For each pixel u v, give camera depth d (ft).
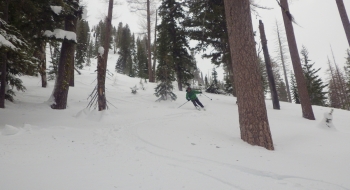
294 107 42.19
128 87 57.72
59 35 27.25
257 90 16.44
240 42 17.11
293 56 31.40
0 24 20.16
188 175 9.32
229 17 17.97
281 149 16.12
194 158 11.93
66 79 29.76
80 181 8.02
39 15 26.61
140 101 40.24
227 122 24.94
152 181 8.44
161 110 31.91
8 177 7.92
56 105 28.63
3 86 23.73
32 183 7.57
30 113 24.18
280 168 10.89
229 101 45.03
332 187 8.95
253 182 8.97
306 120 28.76
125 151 12.78
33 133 16.01
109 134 17.47
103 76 27.12
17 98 31.58
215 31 38.88
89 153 12.04
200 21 35.60
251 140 16.10
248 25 17.16
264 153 13.84
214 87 69.41
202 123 23.66
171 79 43.32
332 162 12.92
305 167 11.41
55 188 7.29
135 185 7.97
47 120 22.22
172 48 57.62
